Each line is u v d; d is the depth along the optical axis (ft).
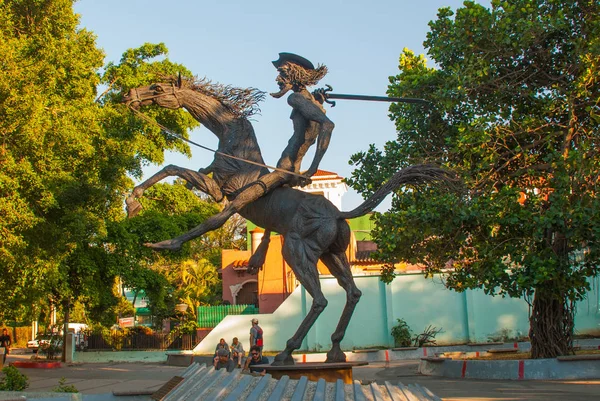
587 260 43.60
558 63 48.67
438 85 49.42
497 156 46.32
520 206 43.55
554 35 47.67
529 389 41.57
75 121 55.47
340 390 19.44
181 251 87.51
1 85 45.14
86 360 93.30
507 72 48.73
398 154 51.75
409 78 50.67
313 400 18.11
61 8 57.00
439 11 50.49
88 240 76.18
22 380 43.52
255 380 20.31
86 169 57.82
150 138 84.28
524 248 44.16
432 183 30.32
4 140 46.80
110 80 85.76
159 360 93.15
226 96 30.58
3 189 45.98
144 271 85.76
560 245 46.29
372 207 29.32
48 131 50.52
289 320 85.35
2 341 99.96
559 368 47.91
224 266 113.09
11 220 45.83
